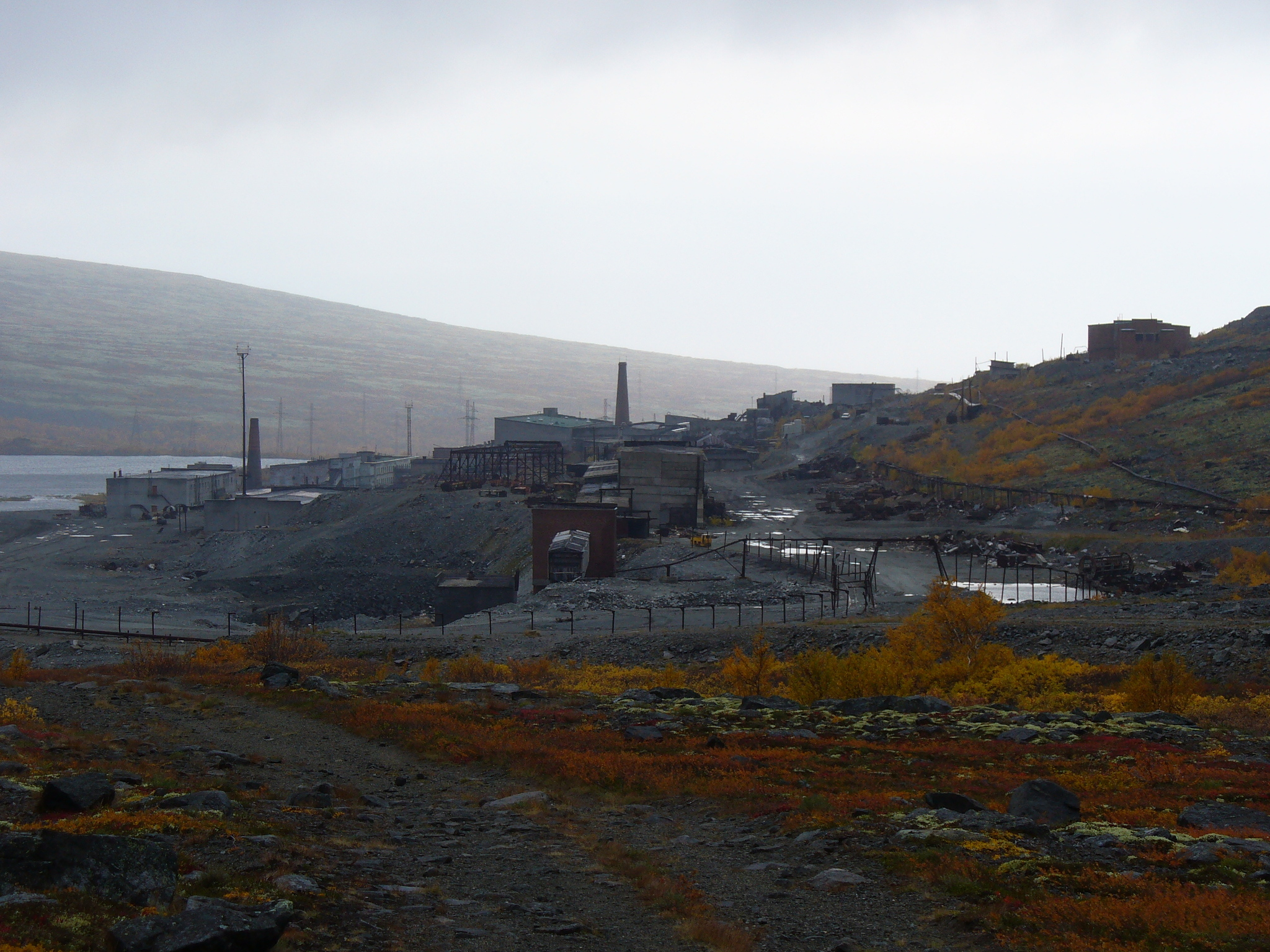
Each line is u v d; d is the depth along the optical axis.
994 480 139.75
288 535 141.75
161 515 178.50
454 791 24.34
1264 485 112.44
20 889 12.20
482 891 15.31
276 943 11.59
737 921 14.16
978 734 32.19
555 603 80.25
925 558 101.19
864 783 24.19
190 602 104.81
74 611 91.38
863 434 194.88
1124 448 140.25
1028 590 82.12
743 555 95.19
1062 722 34.00
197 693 42.34
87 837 13.05
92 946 10.95
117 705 37.84
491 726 34.25
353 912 13.28
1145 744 29.56
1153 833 17.98
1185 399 158.25
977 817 18.95
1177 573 81.56
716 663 56.72
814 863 17.03
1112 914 13.51
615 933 13.54
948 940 13.25
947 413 198.38
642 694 42.62
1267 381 154.12
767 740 30.78
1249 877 15.25
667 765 26.23
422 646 66.38
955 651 48.97
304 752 29.53
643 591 83.94
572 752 27.78
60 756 24.72
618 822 20.92
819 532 118.94
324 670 56.19
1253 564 82.06
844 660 44.59
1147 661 39.47
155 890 12.77
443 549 133.12
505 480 173.50
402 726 32.81
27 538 166.00
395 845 17.95
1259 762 27.25
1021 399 191.12
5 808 17.53
